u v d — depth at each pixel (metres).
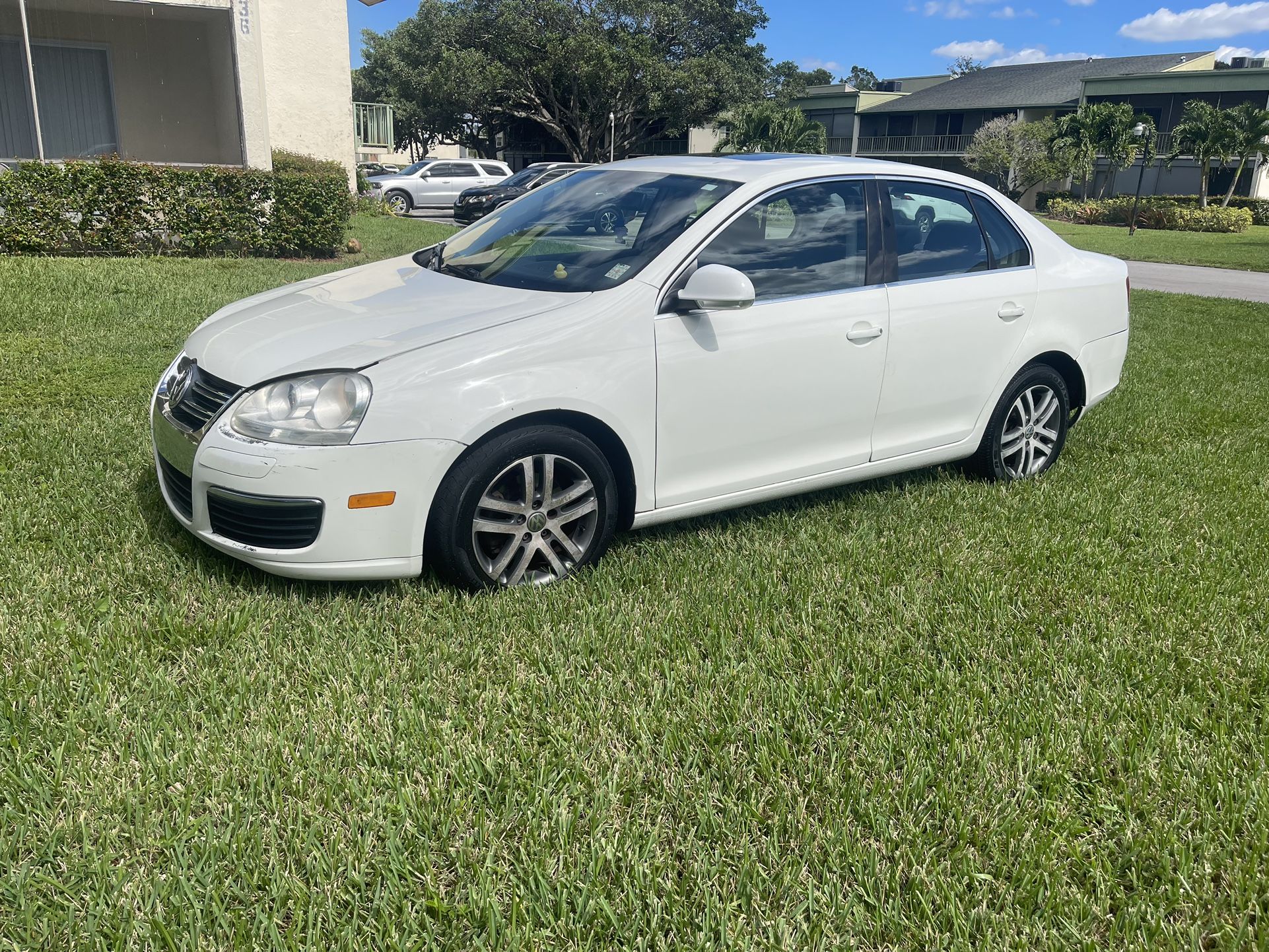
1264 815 2.43
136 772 2.41
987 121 57.25
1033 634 3.36
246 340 3.50
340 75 19.30
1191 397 7.00
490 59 47.19
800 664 3.12
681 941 2.02
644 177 4.30
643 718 2.74
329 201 12.53
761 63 50.66
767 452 4.01
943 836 2.36
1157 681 3.07
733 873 2.20
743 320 3.79
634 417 3.57
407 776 2.44
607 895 2.12
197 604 3.23
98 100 14.18
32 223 10.94
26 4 13.03
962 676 3.05
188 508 3.44
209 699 2.72
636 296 3.60
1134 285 16.77
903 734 2.73
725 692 2.91
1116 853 2.32
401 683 2.87
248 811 2.28
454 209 24.97
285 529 3.15
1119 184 51.00
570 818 2.31
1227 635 3.41
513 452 3.33
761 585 3.63
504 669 2.99
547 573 3.61
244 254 12.41
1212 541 4.30
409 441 3.15
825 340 4.01
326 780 2.41
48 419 5.09
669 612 3.36
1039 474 5.18
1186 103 48.75
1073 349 5.06
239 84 13.35
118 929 1.95
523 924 2.02
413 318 3.52
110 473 4.30
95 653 2.88
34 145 13.89
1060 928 2.11
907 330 4.29
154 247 11.78
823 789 2.51
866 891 2.16
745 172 4.09
